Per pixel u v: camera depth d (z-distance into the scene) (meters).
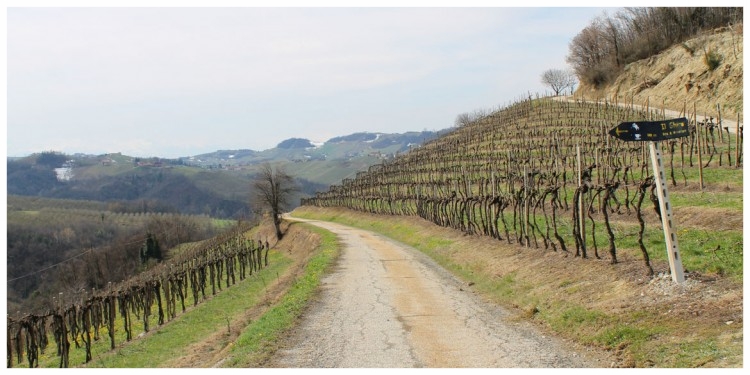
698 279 16.62
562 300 19.33
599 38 136.50
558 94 156.25
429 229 50.81
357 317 20.86
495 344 16.03
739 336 12.65
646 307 15.71
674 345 13.08
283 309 23.16
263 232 98.75
